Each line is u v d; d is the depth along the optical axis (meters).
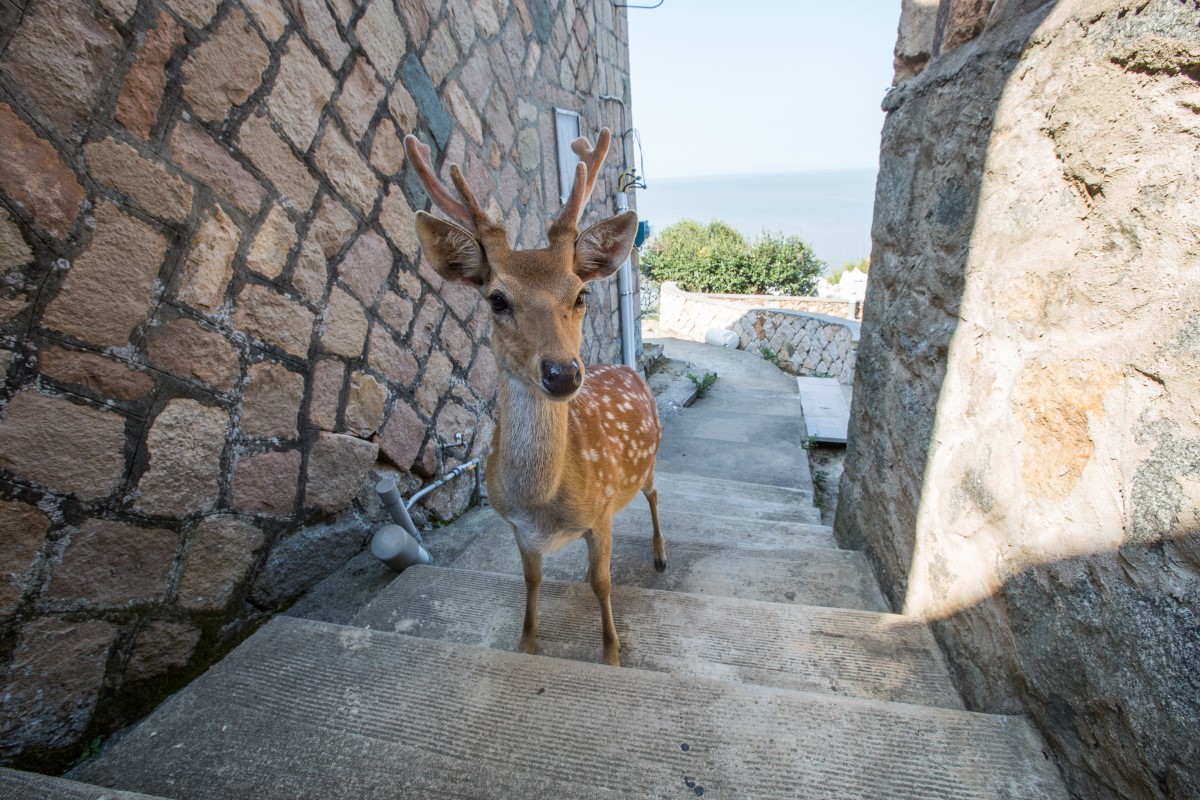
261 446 2.20
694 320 13.05
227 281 2.02
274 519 2.28
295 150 2.28
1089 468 1.26
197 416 1.94
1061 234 1.37
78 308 1.59
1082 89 1.29
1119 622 1.16
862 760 1.37
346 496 2.63
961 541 1.81
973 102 1.82
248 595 2.18
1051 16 1.43
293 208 2.28
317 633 1.84
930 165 2.13
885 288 2.59
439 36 3.26
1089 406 1.26
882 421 2.56
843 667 1.90
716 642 2.05
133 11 1.67
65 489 1.59
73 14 1.53
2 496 1.47
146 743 1.46
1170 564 1.04
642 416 2.54
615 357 7.25
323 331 2.47
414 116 3.05
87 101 1.58
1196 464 0.99
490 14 3.83
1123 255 1.17
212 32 1.91
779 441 6.66
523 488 1.85
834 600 2.46
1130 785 1.13
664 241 17.14
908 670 1.87
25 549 1.51
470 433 3.71
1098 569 1.22
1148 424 1.10
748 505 4.16
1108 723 1.18
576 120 5.46
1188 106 1.02
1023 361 1.51
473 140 3.72
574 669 1.66
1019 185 1.55
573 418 2.01
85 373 1.62
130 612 1.78
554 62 4.95
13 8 1.42
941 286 2.02
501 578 2.43
